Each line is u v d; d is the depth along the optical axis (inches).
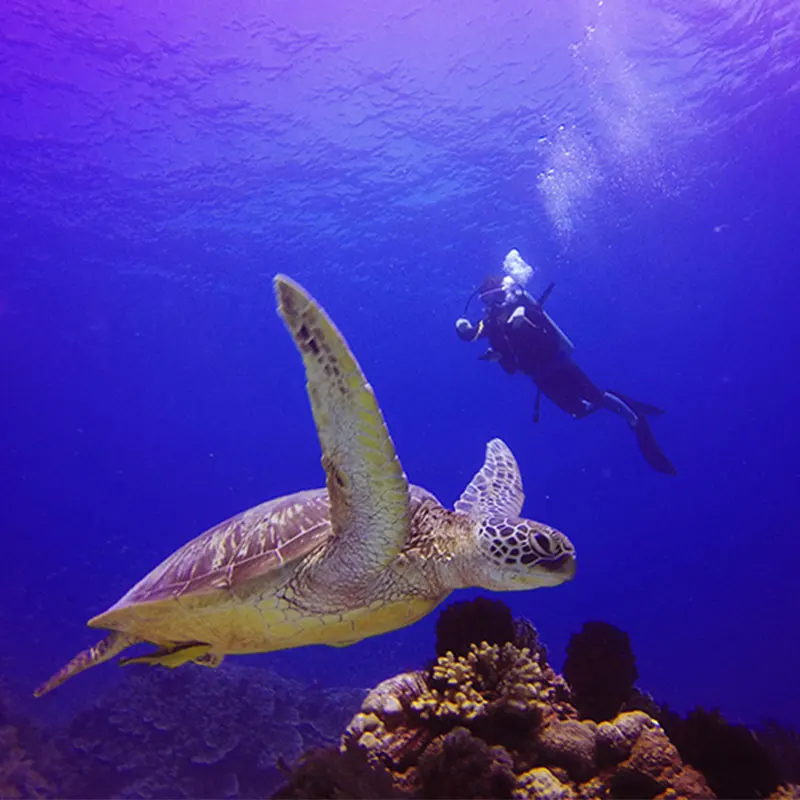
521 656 151.4
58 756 388.8
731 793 132.3
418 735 142.6
